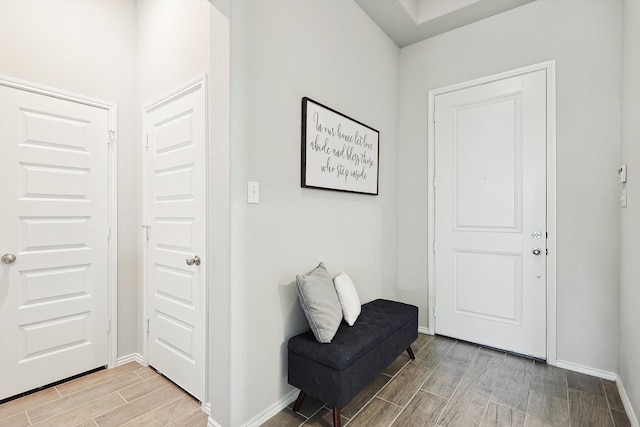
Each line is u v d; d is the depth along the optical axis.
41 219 2.04
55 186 2.10
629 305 1.83
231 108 1.55
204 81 1.89
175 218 2.13
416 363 2.38
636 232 1.71
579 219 2.27
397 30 2.86
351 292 2.12
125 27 2.46
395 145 3.11
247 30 1.63
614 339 2.14
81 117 2.21
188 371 2.00
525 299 2.48
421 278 3.03
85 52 2.23
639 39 1.72
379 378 2.16
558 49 2.36
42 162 2.04
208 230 1.87
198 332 1.92
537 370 2.28
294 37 1.92
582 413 1.79
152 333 2.35
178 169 2.11
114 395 2.00
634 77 1.80
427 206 2.98
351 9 2.45
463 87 2.79
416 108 3.06
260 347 1.71
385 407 1.84
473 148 2.73
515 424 1.70
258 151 1.69
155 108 2.31
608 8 2.18
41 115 2.04
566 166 2.32
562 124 2.34
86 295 2.24
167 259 2.19
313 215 2.09
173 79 2.15
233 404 1.57
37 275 2.03
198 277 1.93
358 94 2.54
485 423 1.71
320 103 2.11
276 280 1.81
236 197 1.58
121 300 2.42
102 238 2.32
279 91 1.82
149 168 2.37
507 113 2.57
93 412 1.83
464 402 1.89
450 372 2.25
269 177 1.76
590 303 2.23
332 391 1.61
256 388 1.69
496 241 2.62
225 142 1.56
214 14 1.61
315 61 2.09
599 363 2.19
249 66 1.64
